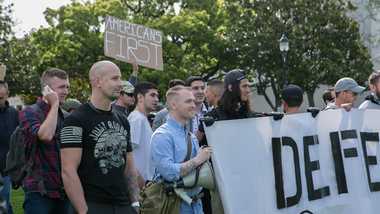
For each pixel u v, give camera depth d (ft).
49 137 17.42
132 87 22.44
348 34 113.60
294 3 112.37
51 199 18.21
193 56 116.57
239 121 16.40
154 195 15.33
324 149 18.22
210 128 15.96
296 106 19.83
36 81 114.83
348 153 18.69
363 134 19.08
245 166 16.30
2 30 112.57
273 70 113.19
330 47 112.98
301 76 111.14
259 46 111.75
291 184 17.15
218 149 15.94
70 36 111.96
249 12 114.62
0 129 23.71
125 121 15.39
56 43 114.42
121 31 28.63
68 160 14.20
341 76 110.01
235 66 117.50
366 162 19.02
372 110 19.30
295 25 111.75
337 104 22.99
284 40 87.97
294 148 17.37
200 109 22.34
